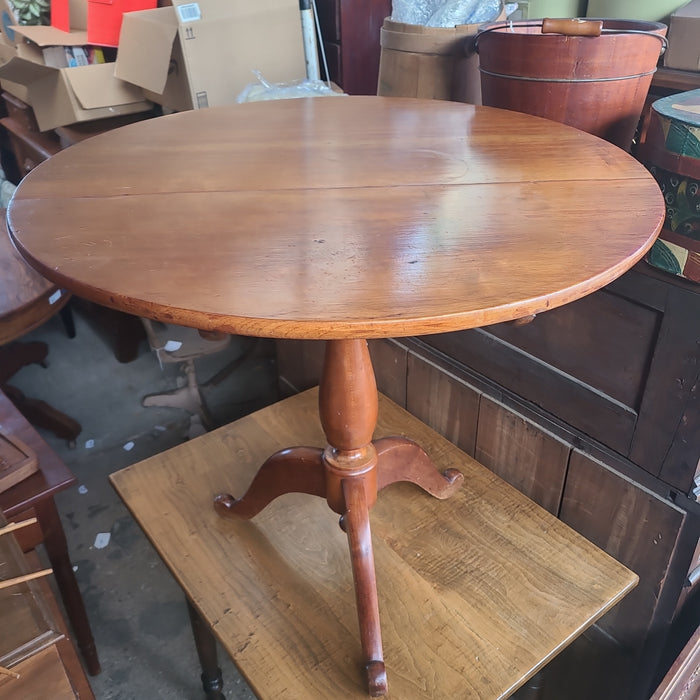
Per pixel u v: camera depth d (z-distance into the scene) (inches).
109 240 27.2
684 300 32.2
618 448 38.4
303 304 22.3
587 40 38.0
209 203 30.6
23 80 78.0
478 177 32.8
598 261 24.6
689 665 36.5
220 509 43.0
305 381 66.5
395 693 32.5
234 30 62.4
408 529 41.9
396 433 50.5
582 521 42.8
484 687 32.8
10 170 111.7
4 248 61.0
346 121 42.6
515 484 46.9
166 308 22.5
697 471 35.1
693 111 31.8
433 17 52.6
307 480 38.2
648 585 39.9
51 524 42.5
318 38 74.5
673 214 31.7
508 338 42.6
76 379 85.2
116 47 73.9
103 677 52.5
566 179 32.3
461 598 37.3
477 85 51.8
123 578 60.4
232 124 42.8
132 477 46.6
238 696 51.9
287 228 27.9
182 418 78.1
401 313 21.7
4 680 26.3
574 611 36.4
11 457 40.9
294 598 37.6
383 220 28.4
